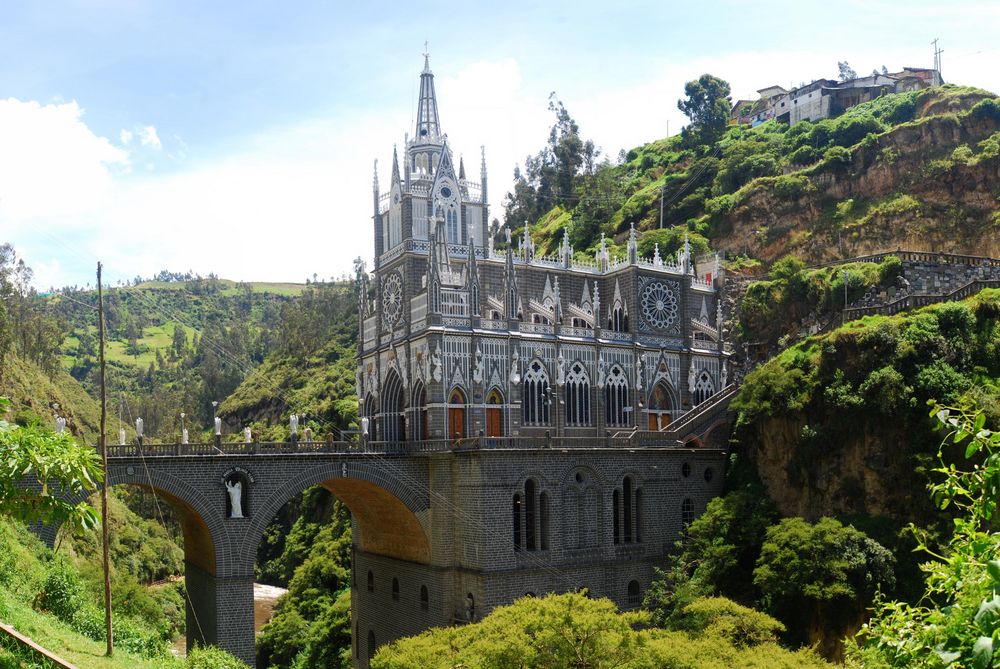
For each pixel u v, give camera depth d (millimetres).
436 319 78938
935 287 98625
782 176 129750
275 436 166750
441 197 90188
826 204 125812
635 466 81000
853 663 30938
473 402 79812
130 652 47688
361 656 88875
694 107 169000
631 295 92438
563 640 44625
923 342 73562
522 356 83750
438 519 75875
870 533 69500
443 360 78875
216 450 66875
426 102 99062
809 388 79000
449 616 74125
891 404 71562
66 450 26531
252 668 66062
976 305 76562
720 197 134250
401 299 87188
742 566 74062
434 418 78062
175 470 64688
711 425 87188
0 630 28125
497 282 91562
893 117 136750
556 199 176000
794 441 79812
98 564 81188
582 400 87625
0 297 137625
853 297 100250
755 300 108000
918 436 70250
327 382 182125
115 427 168000
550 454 75562
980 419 17469
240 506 67250
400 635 81125
